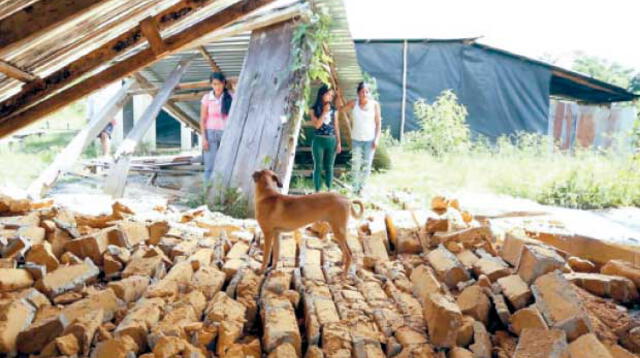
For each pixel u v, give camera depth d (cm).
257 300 295
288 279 324
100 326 230
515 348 236
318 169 698
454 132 1249
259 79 704
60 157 738
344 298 294
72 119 1833
